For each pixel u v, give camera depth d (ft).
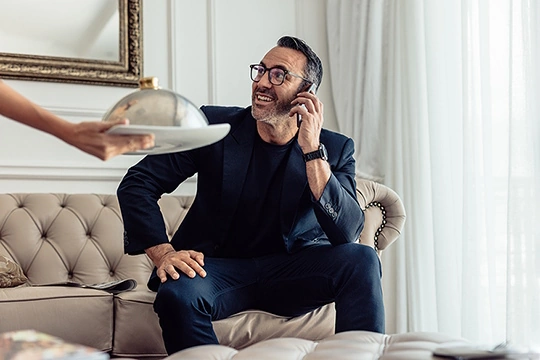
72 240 9.11
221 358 4.56
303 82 7.54
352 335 5.24
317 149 7.14
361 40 11.64
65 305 7.03
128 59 10.81
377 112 11.59
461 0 10.00
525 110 8.93
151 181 7.38
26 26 10.34
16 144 10.07
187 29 11.37
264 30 11.92
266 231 7.49
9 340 3.77
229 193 7.43
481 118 9.75
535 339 8.69
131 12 10.84
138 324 7.20
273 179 7.53
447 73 10.41
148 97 4.59
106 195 9.77
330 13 12.18
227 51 11.64
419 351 4.58
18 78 10.16
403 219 9.09
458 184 10.25
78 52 10.58
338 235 7.20
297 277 7.10
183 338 6.31
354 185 7.69
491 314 9.54
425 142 10.88
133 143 4.49
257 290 7.25
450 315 10.28
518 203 8.93
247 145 7.57
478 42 9.85
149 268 9.42
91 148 4.47
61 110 10.37
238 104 11.66
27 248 8.88
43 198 9.34
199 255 6.89
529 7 8.95
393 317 11.34
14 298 6.88
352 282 6.77
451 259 10.34
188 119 4.56
